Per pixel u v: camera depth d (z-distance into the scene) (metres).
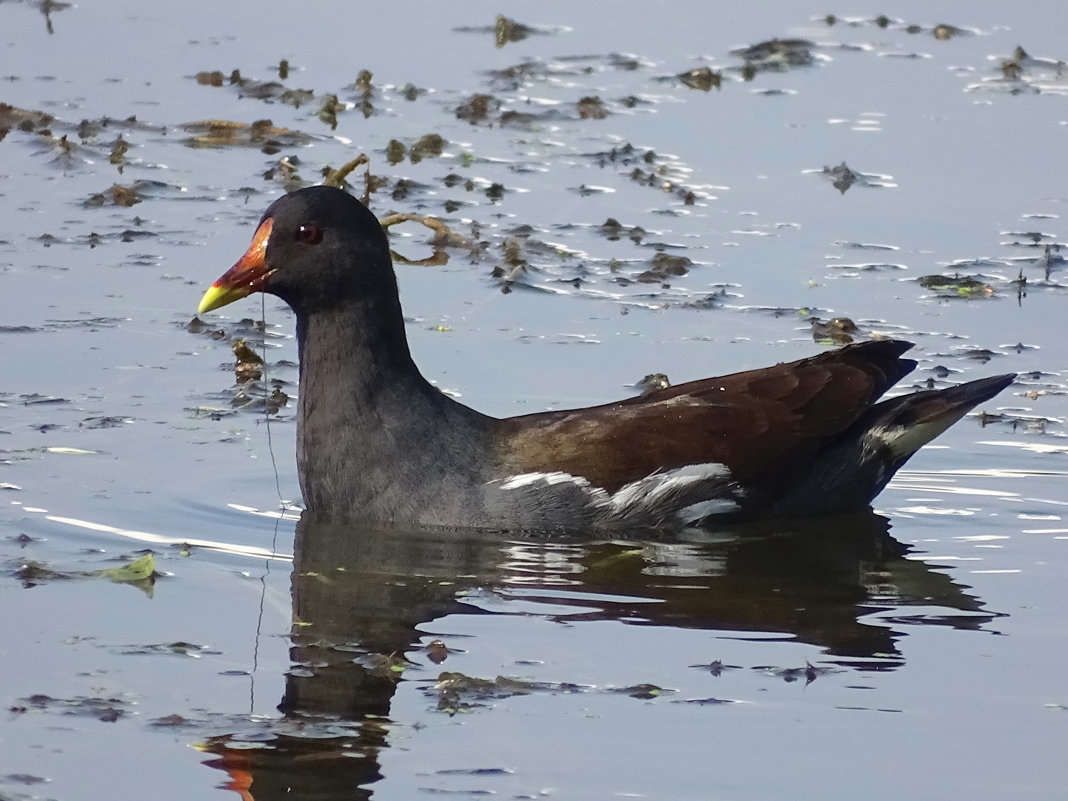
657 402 12.68
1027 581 11.52
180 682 9.45
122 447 13.11
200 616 10.39
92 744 8.69
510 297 16.30
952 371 14.87
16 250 16.81
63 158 19.20
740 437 12.55
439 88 21.86
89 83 21.47
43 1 24.16
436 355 14.95
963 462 13.70
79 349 14.78
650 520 12.41
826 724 9.16
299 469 12.48
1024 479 13.43
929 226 18.05
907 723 9.20
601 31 24.08
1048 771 8.67
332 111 20.78
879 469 12.98
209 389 14.25
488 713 9.17
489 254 17.19
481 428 12.50
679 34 24.00
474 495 12.21
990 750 8.90
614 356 14.97
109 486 12.45
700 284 16.66
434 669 9.76
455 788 8.35
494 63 22.67
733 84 22.17
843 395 12.81
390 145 19.64
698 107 21.44
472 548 11.89
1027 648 10.29
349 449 12.23
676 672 9.81
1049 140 20.22
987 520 12.77
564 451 12.34
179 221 17.67
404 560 11.59
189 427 13.56
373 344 12.32
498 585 11.21
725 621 10.70
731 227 18.03
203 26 23.61
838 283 16.70
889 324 15.82
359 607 10.69
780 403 12.70
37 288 15.98
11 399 13.83
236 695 9.30
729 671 9.85
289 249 12.25
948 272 16.92
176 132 20.17
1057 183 19.05
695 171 19.47
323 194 12.36
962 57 23.09
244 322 15.69
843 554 12.08
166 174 18.94
